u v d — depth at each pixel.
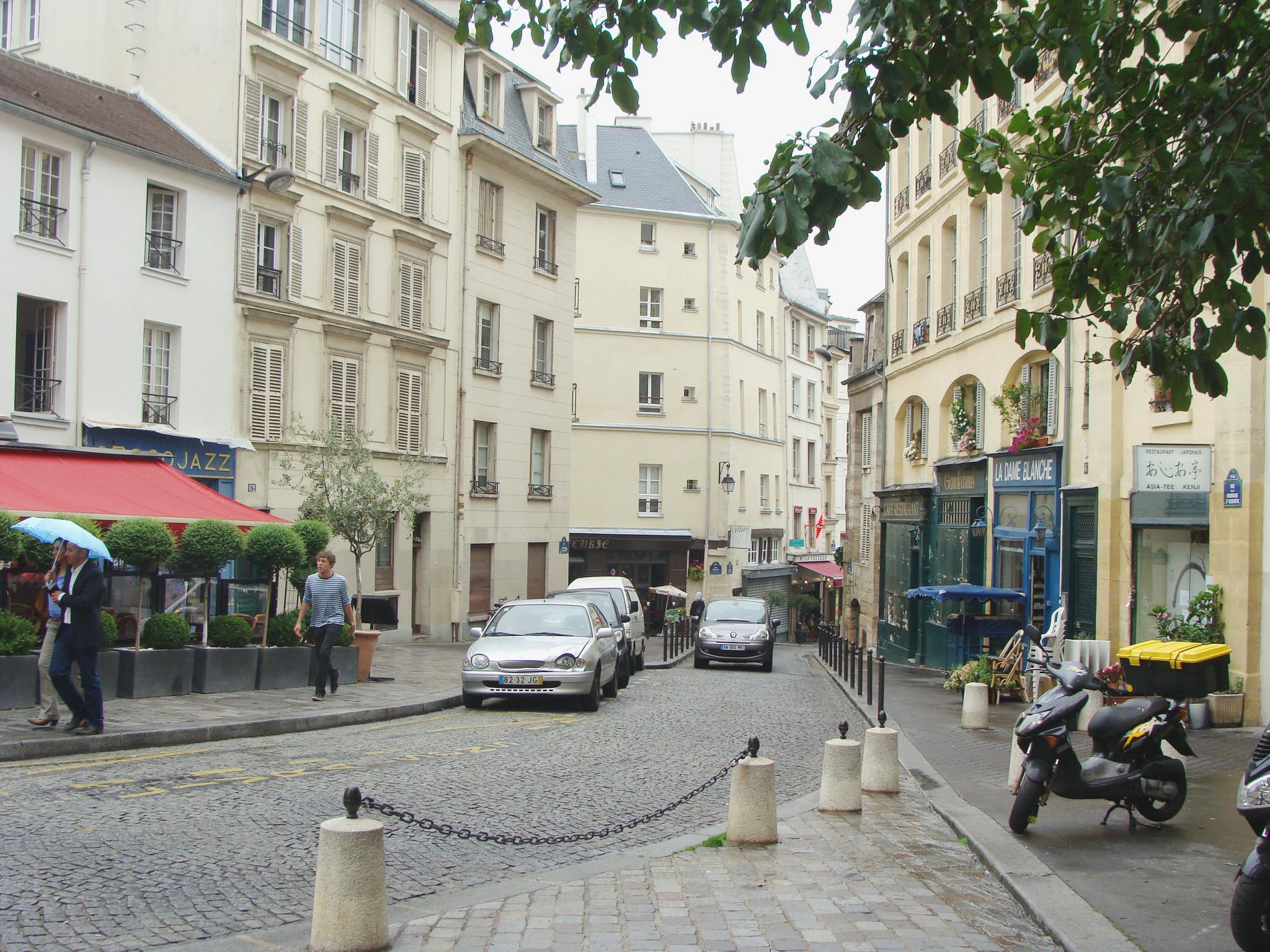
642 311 50.25
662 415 50.00
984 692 14.86
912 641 29.45
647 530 49.31
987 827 8.52
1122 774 8.44
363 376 28.92
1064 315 8.05
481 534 34.34
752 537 53.62
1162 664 10.48
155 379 23.53
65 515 15.87
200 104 25.44
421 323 31.12
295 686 16.62
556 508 38.78
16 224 20.61
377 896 5.59
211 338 24.48
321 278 27.56
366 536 24.02
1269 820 5.44
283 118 26.56
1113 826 8.62
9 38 28.11
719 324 51.00
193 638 15.73
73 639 11.23
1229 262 6.74
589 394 49.19
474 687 15.94
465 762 11.24
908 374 30.16
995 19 6.84
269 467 25.91
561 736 13.48
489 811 8.94
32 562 13.49
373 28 29.09
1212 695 13.84
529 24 7.50
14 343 20.59
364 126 28.88
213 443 24.44
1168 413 16.20
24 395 21.47
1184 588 16.09
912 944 5.89
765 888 6.89
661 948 5.73
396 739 12.82
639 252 50.16
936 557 27.47
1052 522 20.53
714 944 5.81
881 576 33.25
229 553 15.46
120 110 24.23
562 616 17.47
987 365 24.12
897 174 31.27
